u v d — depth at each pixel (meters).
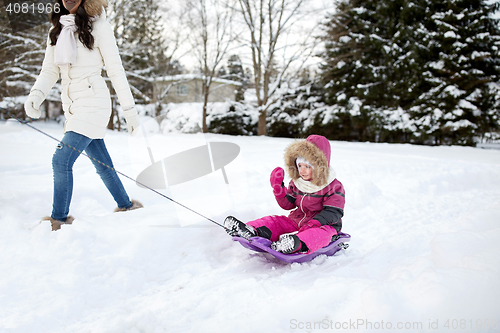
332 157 8.41
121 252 2.59
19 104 19.31
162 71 24.83
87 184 4.62
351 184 5.18
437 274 1.72
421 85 20.34
